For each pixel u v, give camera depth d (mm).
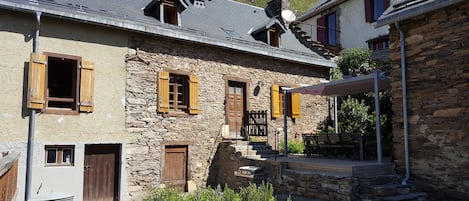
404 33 8008
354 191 7344
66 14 8359
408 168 7711
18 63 8016
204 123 10914
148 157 9711
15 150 7820
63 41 8609
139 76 9711
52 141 8258
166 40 10289
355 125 13336
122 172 9234
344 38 18391
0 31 7852
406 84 7902
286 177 9172
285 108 11078
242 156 10453
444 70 7262
